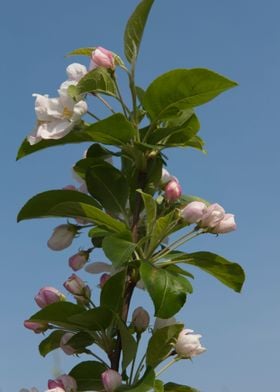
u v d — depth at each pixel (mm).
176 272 612
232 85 569
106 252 554
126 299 592
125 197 619
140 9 585
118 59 601
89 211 592
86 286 613
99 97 601
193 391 604
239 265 611
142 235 614
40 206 612
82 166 635
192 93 577
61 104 595
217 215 601
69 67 615
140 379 561
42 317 578
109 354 587
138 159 606
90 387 604
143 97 583
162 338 593
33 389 627
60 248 633
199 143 614
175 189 609
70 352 605
